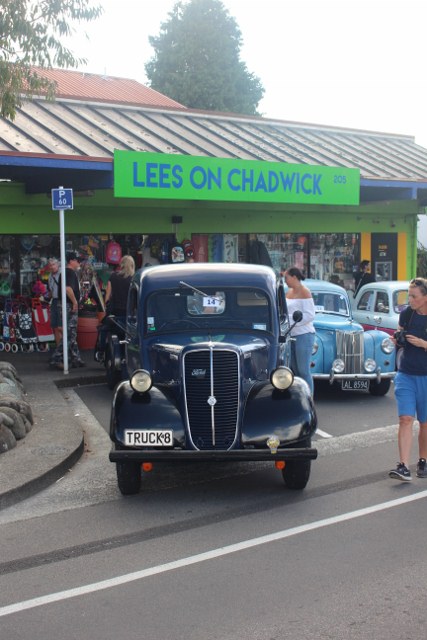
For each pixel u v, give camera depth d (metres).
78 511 6.32
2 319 14.84
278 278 8.19
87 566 5.14
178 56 43.16
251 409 6.56
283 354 7.77
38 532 5.82
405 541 5.52
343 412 10.27
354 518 6.04
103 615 4.41
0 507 6.37
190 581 4.87
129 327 8.30
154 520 6.07
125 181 13.14
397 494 6.65
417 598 4.56
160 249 16.72
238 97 43.47
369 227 20.88
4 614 4.44
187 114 17.47
